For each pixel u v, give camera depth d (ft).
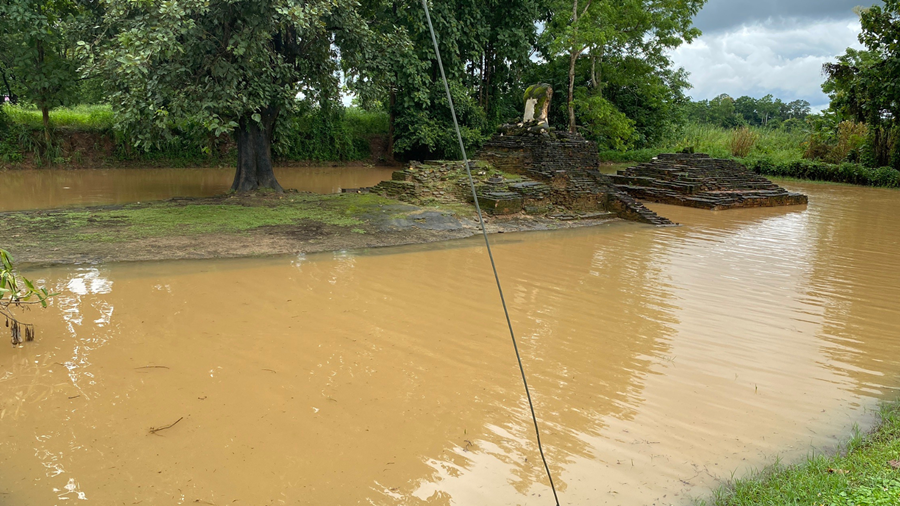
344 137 93.50
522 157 50.39
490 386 16.89
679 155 68.23
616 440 14.16
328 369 17.52
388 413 15.07
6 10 49.88
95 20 44.75
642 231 44.01
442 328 21.42
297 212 41.42
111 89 42.24
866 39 90.99
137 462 12.50
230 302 23.12
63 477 11.89
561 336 21.22
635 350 20.16
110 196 51.44
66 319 20.74
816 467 12.37
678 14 101.55
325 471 12.44
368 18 62.28
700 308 25.22
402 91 83.97
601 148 113.91
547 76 114.62
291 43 47.34
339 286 25.99
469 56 89.20
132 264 27.86
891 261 35.76
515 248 36.04
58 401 15.05
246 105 40.70
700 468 12.99
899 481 10.64
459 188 47.62
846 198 71.05
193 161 80.64
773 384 17.72
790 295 27.73
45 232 32.96
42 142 70.54
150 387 15.93
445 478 12.35
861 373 18.79
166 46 34.30
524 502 11.60
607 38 93.04
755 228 47.50
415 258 31.99
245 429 13.99
